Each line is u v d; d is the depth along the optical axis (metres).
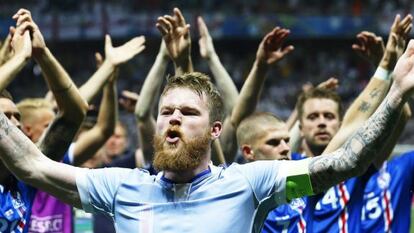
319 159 3.30
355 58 28.73
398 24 4.61
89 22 26.84
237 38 27.97
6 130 3.42
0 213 4.19
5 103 4.37
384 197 5.89
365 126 3.22
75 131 4.15
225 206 3.33
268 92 27.30
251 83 5.20
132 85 27.64
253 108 5.27
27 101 5.61
